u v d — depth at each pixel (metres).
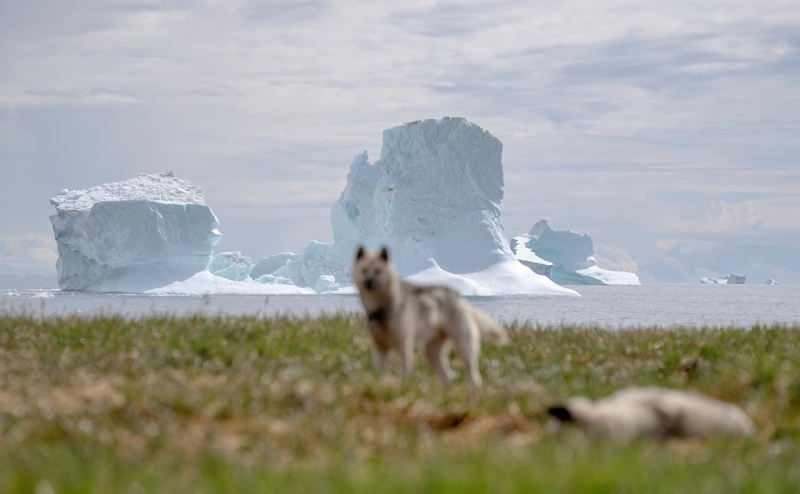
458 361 23.55
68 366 20.19
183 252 147.62
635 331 32.00
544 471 9.62
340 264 171.25
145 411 14.55
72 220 148.00
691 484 9.17
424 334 18.86
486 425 14.37
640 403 13.02
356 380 18.27
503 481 9.08
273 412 14.96
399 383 17.62
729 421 13.02
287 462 11.54
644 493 8.88
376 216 164.12
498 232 167.75
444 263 161.38
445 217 162.88
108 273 145.38
